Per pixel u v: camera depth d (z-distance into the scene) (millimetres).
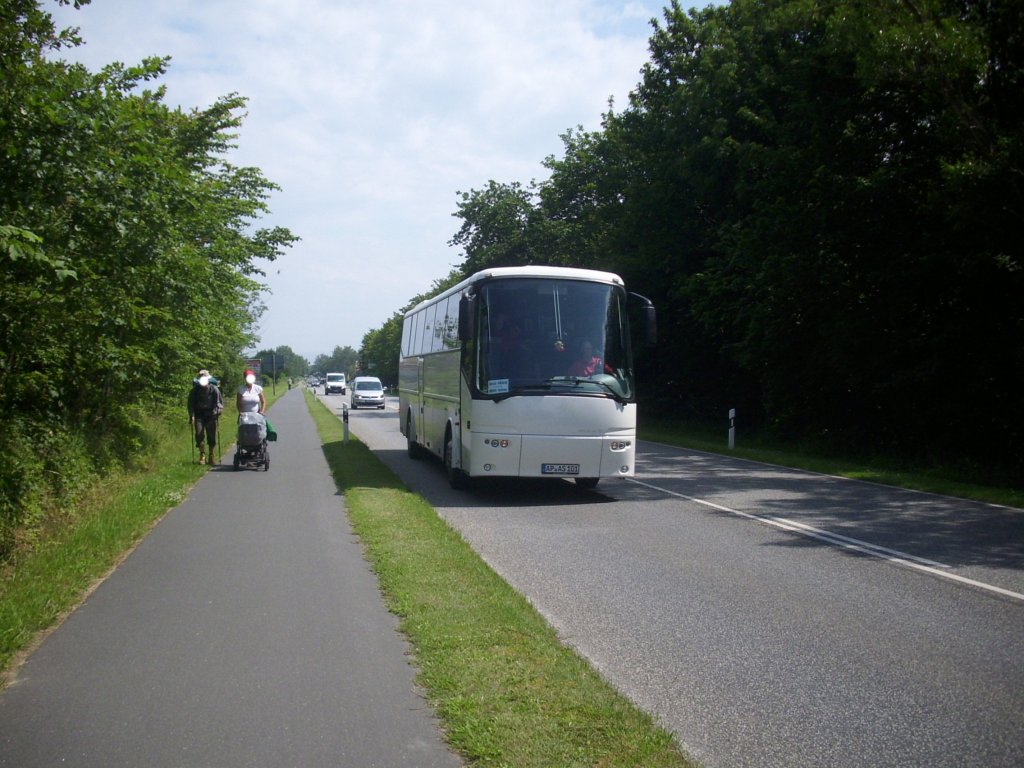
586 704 4832
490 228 49281
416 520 10992
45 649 6043
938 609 7211
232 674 5520
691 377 37219
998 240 18641
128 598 7406
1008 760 4371
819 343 24938
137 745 4457
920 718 4914
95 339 12242
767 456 21391
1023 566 8836
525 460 13531
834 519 11859
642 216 35188
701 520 11828
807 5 21188
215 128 20359
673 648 6199
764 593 7762
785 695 5273
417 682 5355
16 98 9664
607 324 14031
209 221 19688
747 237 25594
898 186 21375
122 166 10875
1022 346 19359
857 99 22000
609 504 13391
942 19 17734
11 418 10914
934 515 12172
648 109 35594
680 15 34750
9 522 8914
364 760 4266
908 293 22016
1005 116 18984
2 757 4324
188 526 10914
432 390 17969
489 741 4348
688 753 4422
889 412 23984
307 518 11555
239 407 17625
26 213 10023
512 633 6188
